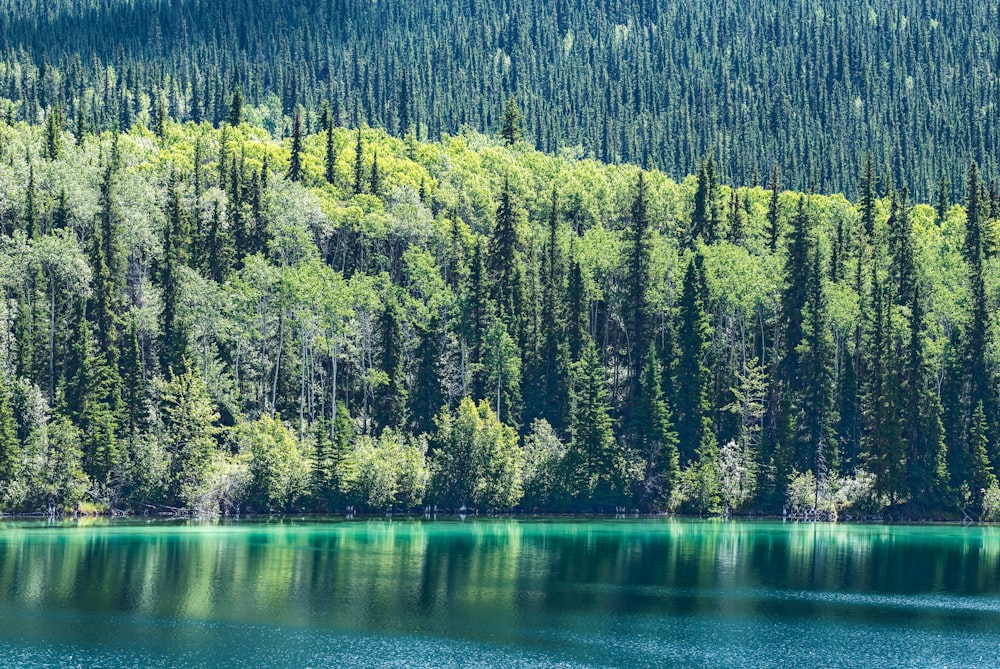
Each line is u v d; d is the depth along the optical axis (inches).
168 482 6520.7
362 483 6781.5
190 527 5900.6
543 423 7293.3
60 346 7170.3
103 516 6318.9
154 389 6840.6
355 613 3784.5
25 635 3398.1
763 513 7249.0
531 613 3863.2
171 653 3248.0
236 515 6579.7
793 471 7263.8
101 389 6525.6
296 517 6589.6
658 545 5639.8
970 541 6043.3
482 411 7121.1
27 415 6432.1
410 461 6919.3
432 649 3353.8
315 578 4382.4
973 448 7273.6
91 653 3230.8
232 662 3176.7
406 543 5477.4
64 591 4003.4
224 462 6688.0
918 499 7214.6
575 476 7081.7
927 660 3353.8
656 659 3312.0
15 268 7288.4
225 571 4480.8
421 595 4109.3
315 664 3174.2
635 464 7190.0
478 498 6948.8
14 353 6845.5
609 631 3631.9
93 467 6402.6
